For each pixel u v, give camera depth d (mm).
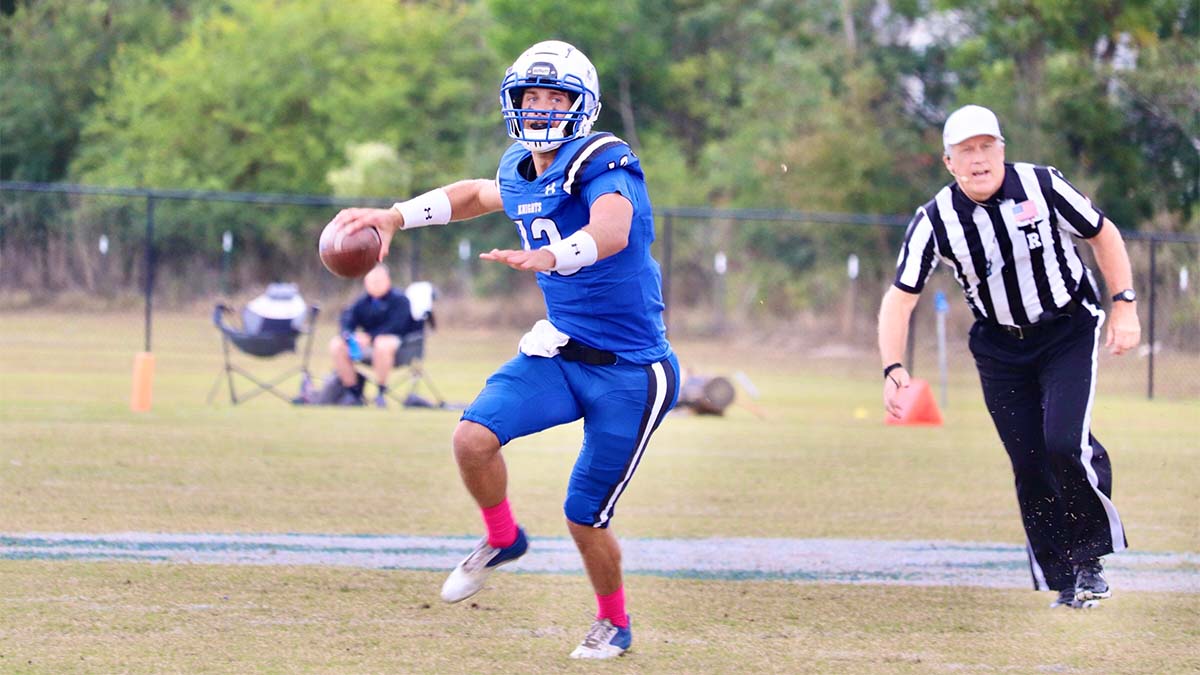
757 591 18922
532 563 20562
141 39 135750
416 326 46281
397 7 133875
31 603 16938
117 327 82688
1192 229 95250
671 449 36531
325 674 14031
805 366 75250
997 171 17188
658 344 15180
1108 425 45312
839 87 110375
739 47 135625
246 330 45562
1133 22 92688
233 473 29156
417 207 15625
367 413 43250
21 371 55750
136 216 91312
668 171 122375
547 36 126250
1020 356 17984
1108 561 21734
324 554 20719
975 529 24562
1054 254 17391
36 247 90000
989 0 97188
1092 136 93688
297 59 128875
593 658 14961
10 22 130250
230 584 18422
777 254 96500
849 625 16922
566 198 14352
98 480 27516
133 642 15133
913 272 17844
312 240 94938
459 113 128875
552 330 14922
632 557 21359
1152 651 15742
